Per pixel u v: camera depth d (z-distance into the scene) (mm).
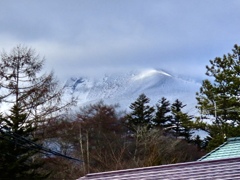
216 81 46281
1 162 27859
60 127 37656
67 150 39312
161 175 12828
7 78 37500
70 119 44719
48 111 37344
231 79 45625
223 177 12453
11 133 17359
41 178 29688
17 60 38312
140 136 40500
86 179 13086
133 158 34281
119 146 40938
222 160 13305
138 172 13094
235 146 19875
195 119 45531
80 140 36812
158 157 26219
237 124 43500
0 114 29562
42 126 36438
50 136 36656
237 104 44531
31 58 41312
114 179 12875
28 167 28781
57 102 38062
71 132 40094
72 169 36062
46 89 37750
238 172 12641
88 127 44719
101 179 12945
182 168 13078
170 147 38438
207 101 45906
